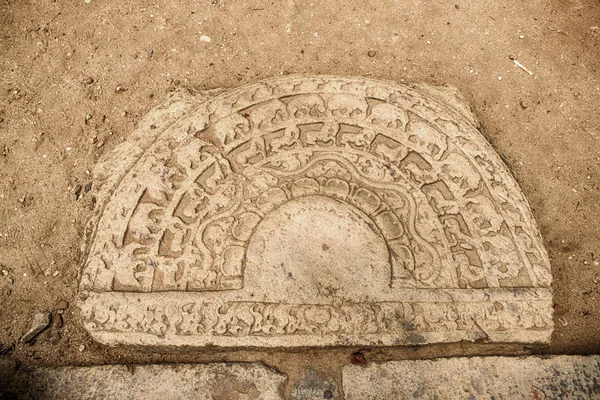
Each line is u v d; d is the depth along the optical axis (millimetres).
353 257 2301
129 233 2342
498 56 3260
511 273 2320
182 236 2336
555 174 2850
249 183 2479
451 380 2121
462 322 2203
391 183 2510
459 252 2352
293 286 2225
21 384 2090
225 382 2088
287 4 3367
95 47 3150
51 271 2439
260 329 2146
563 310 2449
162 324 2148
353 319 2174
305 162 2549
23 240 2520
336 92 2787
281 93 2771
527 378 2141
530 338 2211
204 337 2133
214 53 3178
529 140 2957
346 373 2129
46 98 2959
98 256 2289
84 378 2098
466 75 3178
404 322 2186
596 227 2691
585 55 3295
